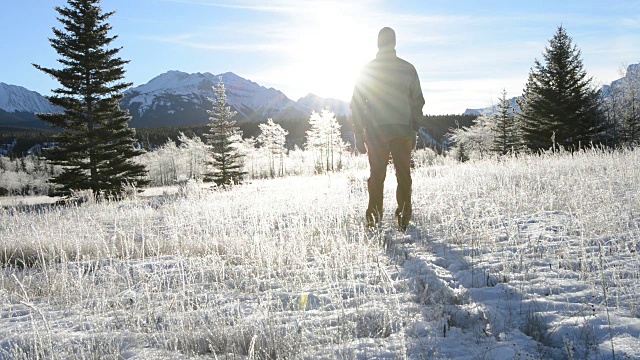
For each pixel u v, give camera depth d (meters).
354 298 3.07
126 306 3.35
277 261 4.30
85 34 27.78
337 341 2.46
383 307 2.92
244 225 6.84
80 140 28.11
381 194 5.57
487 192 7.64
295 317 2.86
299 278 3.76
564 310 2.66
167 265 4.57
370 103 5.39
